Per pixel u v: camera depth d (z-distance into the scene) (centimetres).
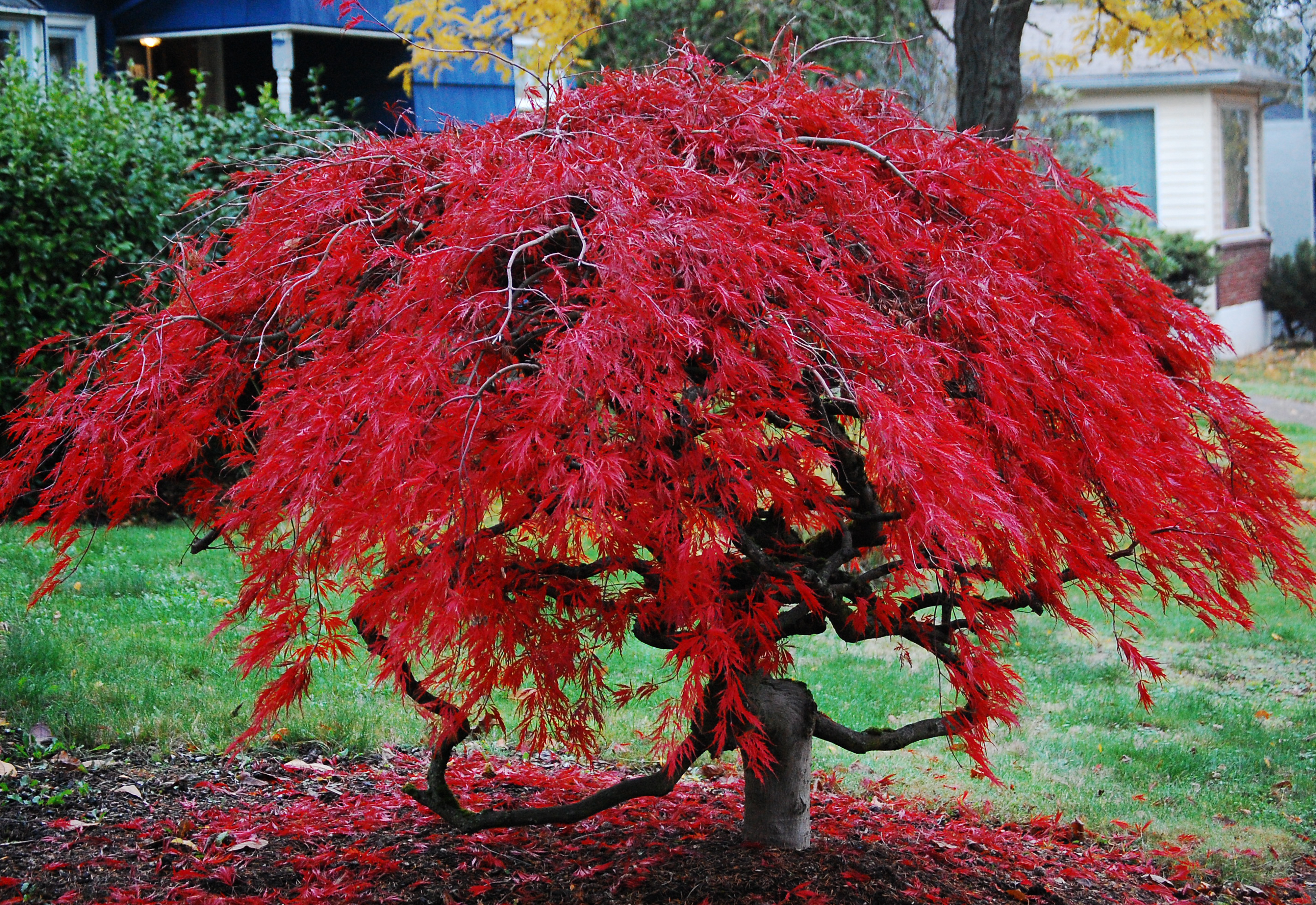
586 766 471
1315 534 832
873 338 236
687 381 227
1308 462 1047
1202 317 330
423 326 227
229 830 362
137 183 771
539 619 249
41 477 381
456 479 208
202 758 429
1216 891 392
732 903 317
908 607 276
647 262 221
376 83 1332
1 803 369
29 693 448
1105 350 298
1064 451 270
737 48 1062
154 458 292
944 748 525
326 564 238
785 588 248
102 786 393
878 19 1085
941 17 1458
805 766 356
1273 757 519
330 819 384
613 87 300
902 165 298
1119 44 1088
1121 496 264
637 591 253
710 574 225
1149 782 490
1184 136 1698
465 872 342
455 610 205
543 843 373
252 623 559
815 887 329
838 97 324
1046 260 306
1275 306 1953
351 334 263
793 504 229
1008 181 310
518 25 1088
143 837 354
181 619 561
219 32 1202
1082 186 329
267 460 231
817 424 233
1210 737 541
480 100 1380
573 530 219
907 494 227
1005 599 292
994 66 799
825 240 265
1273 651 676
